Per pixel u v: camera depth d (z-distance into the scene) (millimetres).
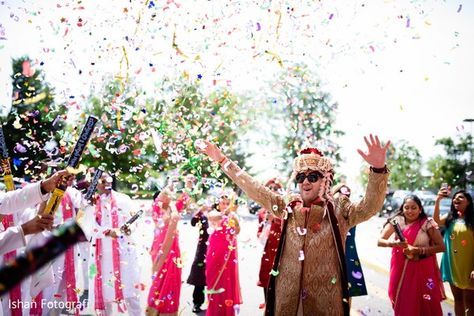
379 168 3316
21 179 5051
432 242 5414
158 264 5719
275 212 3715
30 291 4523
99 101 5480
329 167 3703
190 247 12773
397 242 5332
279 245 3564
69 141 5273
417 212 5551
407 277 5367
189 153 5168
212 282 5840
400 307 5363
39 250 1170
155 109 5312
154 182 5988
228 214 6062
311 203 3594
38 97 5328
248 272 9875
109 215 5621
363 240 15352
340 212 3533
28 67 5164
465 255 5848
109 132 5555
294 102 6902
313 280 3354
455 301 6098
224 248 5910
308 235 3443
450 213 6168
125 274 5535
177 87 5359
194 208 6793
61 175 3135
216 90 5879
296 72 5988
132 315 5590
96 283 5461
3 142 3699
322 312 3318
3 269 1147
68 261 5430
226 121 6102
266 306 3508
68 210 5531
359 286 5605
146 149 5684
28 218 4723
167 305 5648
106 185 5703
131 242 5711
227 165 3834
